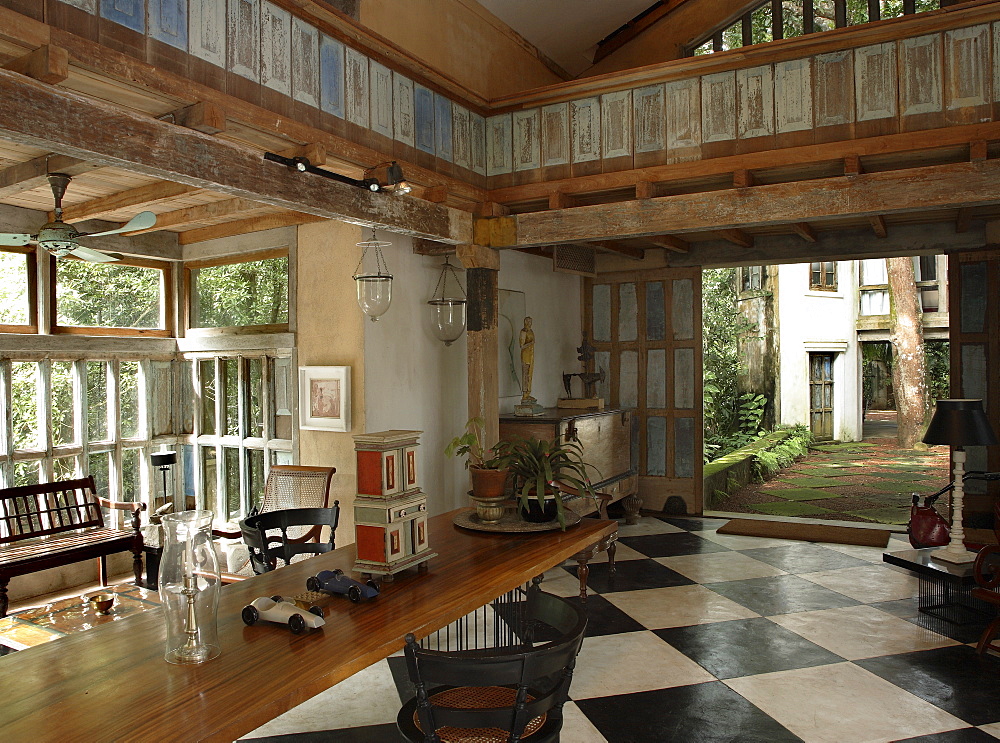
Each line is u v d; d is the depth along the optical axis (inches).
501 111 208.4
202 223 211.5
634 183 187.9
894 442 537.0
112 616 150.6
